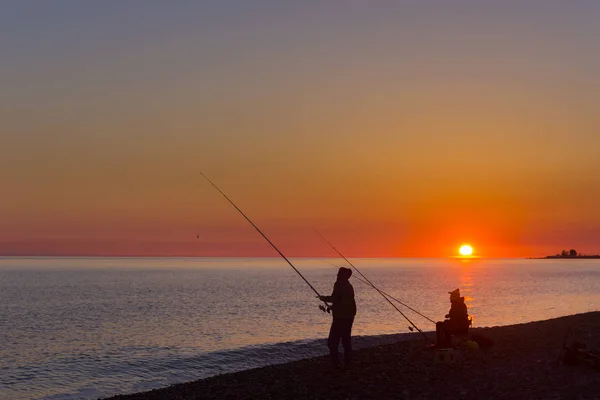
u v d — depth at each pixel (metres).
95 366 25.94
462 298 14.23
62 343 33.59
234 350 28.30
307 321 44.25
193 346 31.44
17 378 23.59
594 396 9.69
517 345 15.57
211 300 68.94
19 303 65.69
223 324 42.56
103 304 63.66
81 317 49.41
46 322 45.66
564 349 12.63
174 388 14.40
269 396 11.40
